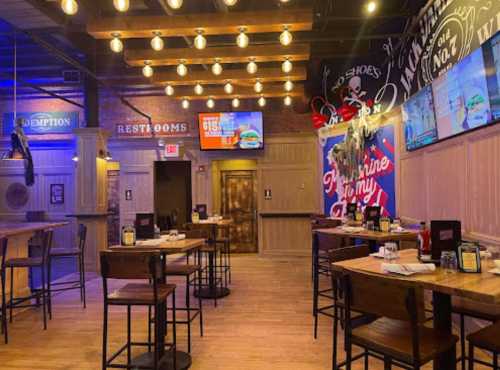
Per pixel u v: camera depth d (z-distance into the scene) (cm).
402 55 504
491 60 286
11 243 439
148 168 797
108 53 651
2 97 823
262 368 287
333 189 693
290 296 485
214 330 367
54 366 296
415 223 466
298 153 776
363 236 372
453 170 370
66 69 690
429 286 182
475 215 331
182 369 284
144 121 800
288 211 775
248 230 857
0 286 430
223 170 861
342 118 660
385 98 555
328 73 687
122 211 800
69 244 822
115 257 253
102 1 466
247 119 765
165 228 659
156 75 582
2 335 363
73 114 815
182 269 351
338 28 584
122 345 336
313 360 300
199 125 770
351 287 197
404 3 479
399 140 523
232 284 550
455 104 347
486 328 206
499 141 293
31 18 432
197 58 489
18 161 830
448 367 206
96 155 656
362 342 196
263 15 392
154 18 400
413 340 172
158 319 299
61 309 445
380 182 567
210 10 510
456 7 355
